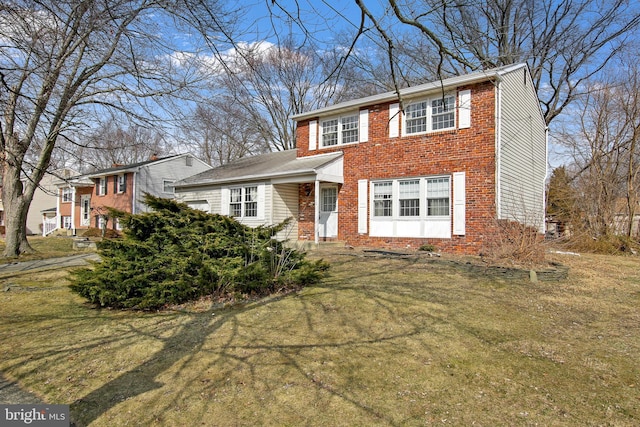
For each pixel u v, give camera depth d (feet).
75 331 19.30
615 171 59.62
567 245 54.24
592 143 61.87
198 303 22.99
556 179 66.54
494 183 37.83
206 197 61.46
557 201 62.39
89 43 24.22
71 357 16.16
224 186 57.93
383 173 45.55
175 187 66.85
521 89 45.96
